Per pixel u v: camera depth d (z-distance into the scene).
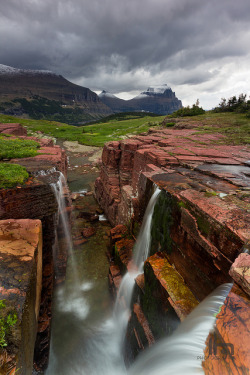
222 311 2.45
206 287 4.04
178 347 3.89
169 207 5.43
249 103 29.58
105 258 10.55
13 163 8.83
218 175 6.66
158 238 6.19
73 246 11.31
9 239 4.95
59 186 8.48
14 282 3.79
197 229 4.25
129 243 9.05
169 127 28.08
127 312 7.05
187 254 4.69
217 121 24.42
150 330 5.33
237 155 9.75
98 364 6.57
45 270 7.31
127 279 7.51
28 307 3.73
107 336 7.29
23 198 6.67
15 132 20.41
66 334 7.21
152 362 4.73
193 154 9.65
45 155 10.52
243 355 1.97
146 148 11.38
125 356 6.54
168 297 4.49
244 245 3.11
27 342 3.58
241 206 4.32
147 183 6.98
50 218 7.55
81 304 8.24
